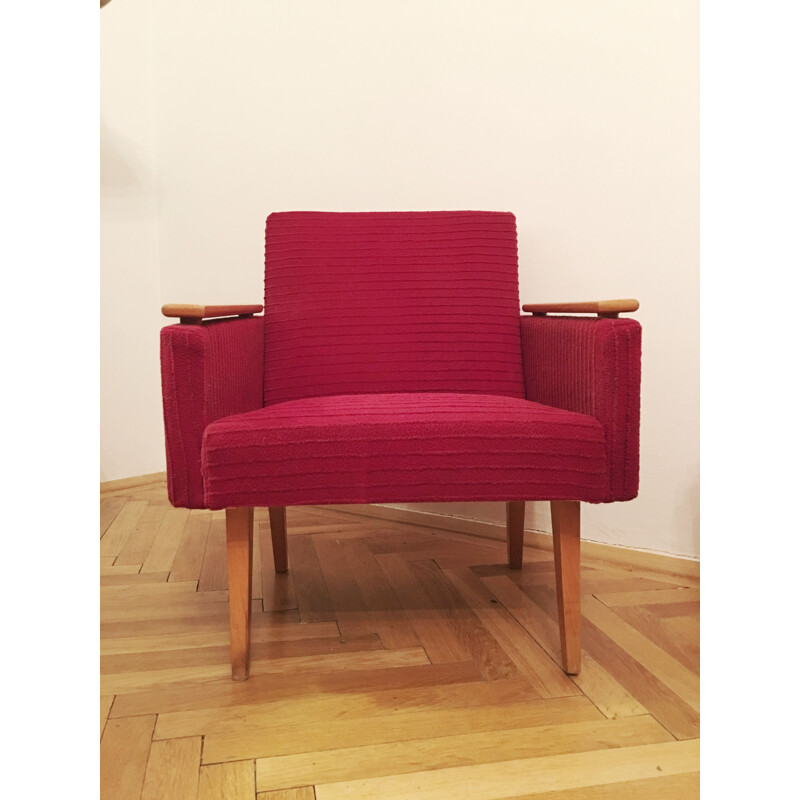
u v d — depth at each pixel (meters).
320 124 2.56
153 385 2.99
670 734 1.17
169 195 2.93
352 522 2.43
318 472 1.25
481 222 1.87
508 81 2.18
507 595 1.78
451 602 1.74
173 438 1.29
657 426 1.99
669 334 1.94
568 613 1.35
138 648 1.50
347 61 2.48
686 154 1.87
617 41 1.97
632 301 1.30
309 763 1.09
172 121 2.89
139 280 2.92
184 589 1.83
